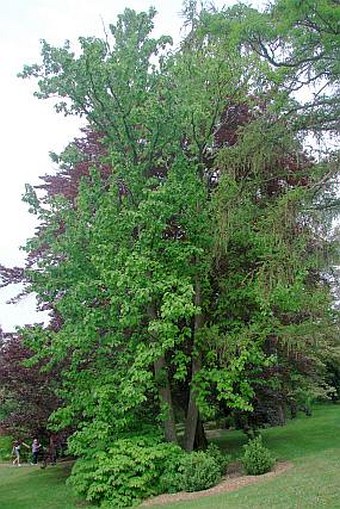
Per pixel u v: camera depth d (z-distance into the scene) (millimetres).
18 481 14789
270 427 20297
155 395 12711
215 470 10758
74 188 15367
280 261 10531
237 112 14539
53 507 10953
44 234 13070
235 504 8445
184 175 12539
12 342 14273
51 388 13719
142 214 11570
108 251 11336
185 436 12906
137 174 12664
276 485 9445
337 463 10953
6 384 13945
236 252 13172
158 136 12742
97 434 11141
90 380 12195
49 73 12609
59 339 11680
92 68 12172
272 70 10633
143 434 12000
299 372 15656
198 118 12703
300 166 12812
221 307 13102
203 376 12258
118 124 12930
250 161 11750
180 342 12445
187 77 12766
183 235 13383
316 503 7832
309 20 9148
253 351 12039
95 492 10609
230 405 11664
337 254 10844
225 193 11625
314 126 11711
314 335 12453
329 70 10594
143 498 10594
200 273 12820
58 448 13734
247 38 10125
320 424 20047
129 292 11406
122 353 12211
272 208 11258
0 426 14070
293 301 11320
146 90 12875
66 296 12109
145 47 13023
